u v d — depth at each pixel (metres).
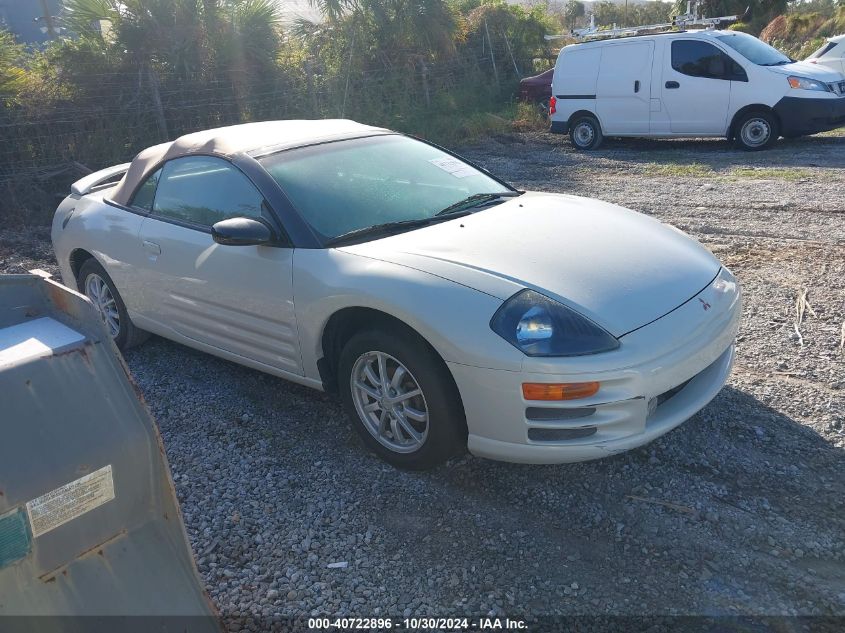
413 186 4.07
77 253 5.05
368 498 3.22
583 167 11.03
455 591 2.65
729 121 11.60
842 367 4.03
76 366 1.74
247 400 4.21
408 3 15.08
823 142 11.84
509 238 3.43
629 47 12.34
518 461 3.01
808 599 2.50
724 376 3.33
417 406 3.26
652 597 2.55
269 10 12.66
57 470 1.66
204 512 3.20
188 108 11.43
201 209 4.12
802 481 3.11
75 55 10.95
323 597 2.66
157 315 4.47
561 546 2.84
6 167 9.90
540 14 20.09
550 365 2.81
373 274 3.23
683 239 3.80
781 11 29.47
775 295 5.17
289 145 4.13
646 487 3.14
